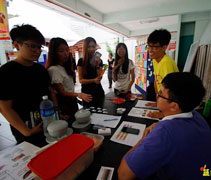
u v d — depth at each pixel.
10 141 2.04
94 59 1.77
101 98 1.68
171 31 5.83
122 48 1.95
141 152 0.45
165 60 1.19
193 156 0.44
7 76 0.89
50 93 1.26
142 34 6.55
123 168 0.49
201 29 3.88
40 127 0.90
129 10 3.64
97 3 3.17
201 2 3.05
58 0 2.40
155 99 1.58
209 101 1.50
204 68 2.28
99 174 0.57
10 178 0.56
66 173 0.50
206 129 0.51
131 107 1.33
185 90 0.47
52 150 0.56
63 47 1.28
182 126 0.46
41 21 4.34
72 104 1.43
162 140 0.44
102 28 4.85
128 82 2.12
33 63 1.08
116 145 0.75
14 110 0.90
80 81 1.76
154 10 3.43
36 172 0.47
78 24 5.43
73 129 0.94
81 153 0.55
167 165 0.46
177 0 3.13
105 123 1.01
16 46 0.95
